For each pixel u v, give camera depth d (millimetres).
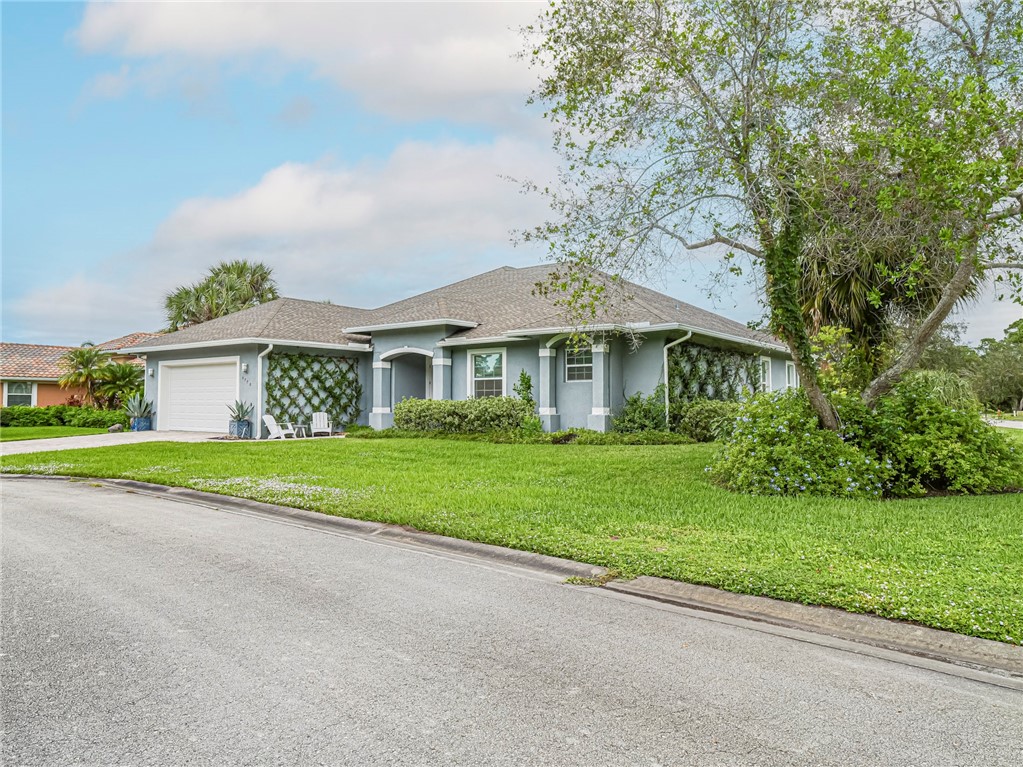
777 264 9242
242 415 19234
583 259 9227
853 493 8500
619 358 17375
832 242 9398
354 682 3365
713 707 3131
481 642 3947
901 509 7590
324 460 12625
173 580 5215
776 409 10055
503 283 23359
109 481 10961
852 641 4070
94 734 2818
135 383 29391
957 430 9359
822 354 14258
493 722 2955
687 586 5016
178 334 23000
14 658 3652
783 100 8352
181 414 22312
